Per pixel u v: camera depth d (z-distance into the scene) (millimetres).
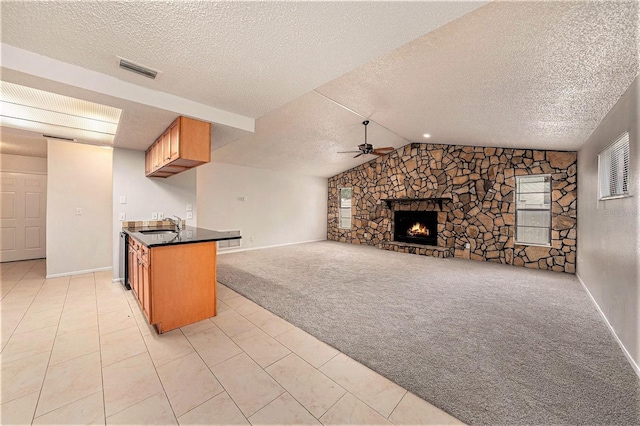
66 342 2260
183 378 1809
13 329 2482
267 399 1621
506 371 1886
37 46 1700
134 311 2906
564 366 1940
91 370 1882
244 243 6875
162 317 2459
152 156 3779
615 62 1885
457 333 2443
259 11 1378
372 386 1738
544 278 4270
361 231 7953
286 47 1722
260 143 5527
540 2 1547
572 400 1601
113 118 2926
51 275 4176
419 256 6078
